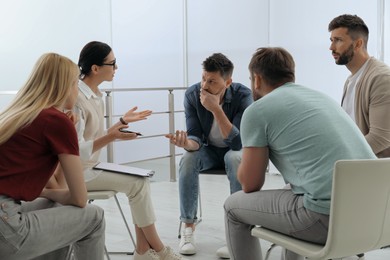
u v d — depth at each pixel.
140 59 6.47
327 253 1.51
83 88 2.42
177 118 6.21
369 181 1.48
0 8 6.73
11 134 1.57
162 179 5.07
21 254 1.60
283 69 1.80
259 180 1.79
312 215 1.57
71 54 6.71
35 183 1.63
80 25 6.69
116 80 6.64
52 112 1.64
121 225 3.29
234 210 1.85
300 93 1.74
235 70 5.61
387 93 2.35
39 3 6.74
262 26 5.30
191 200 2.73
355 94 2.51
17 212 1.58
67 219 1.68
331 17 4.71
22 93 1.69
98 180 2.29
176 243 2.88
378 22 4.39
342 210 1.46
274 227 1.72
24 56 6.75
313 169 1.60
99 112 2.50
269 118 1.69
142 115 2.44
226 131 2.69
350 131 1.67
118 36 6.59
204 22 5.86
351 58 2.56
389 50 4.36
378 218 1.55
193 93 2.91
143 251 2.40
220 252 2.61
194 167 2.76
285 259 2.09
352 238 1.52
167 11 6.20
